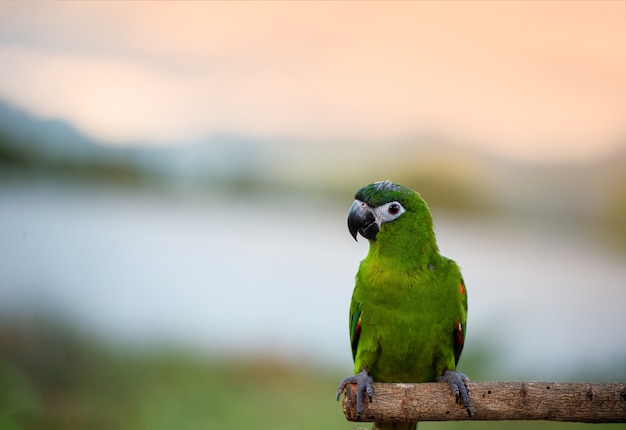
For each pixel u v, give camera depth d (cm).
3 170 1680
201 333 1078
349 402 447
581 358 937
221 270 1534
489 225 2208
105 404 796
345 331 1205
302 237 1997
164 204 2220
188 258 1591
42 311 941
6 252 1227
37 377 849
